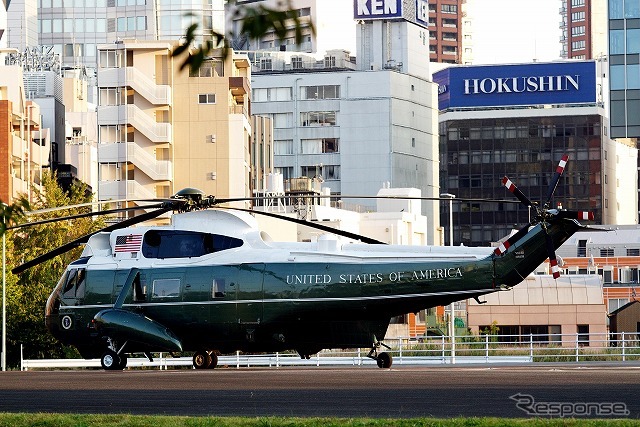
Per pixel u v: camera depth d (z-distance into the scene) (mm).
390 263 147500
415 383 115438
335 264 149625
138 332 154125
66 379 129500
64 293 161000
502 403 93000
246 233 155750
